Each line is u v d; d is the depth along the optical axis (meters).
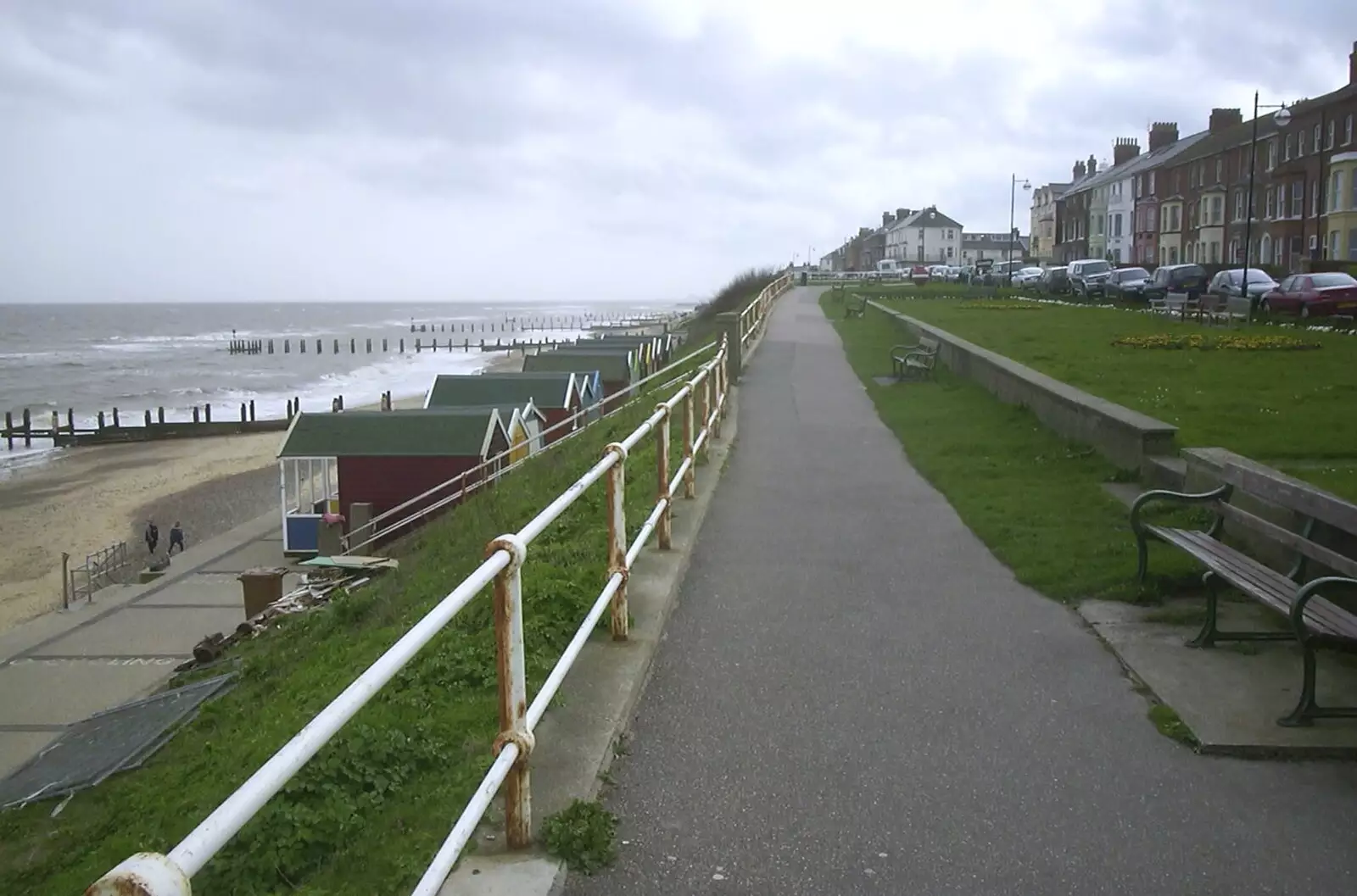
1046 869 4.20
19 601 26.28
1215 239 65.38
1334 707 5.42
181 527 35.06
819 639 6.83
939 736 5.41
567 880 4.05
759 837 4.42
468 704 5.61
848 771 5.02
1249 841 4.40
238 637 16.70
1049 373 18.06
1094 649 6.61
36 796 9.72
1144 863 4.24
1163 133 84.56
